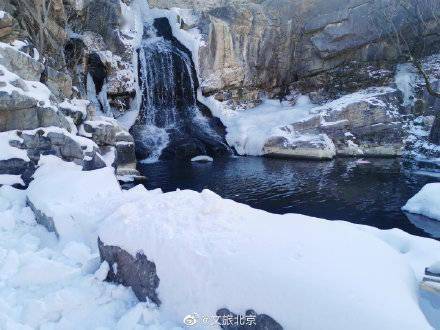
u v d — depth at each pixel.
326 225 3.49
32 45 12.75
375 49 20.50
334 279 2.69
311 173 14.53
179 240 3.40
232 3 22.81
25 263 4.26
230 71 21.66
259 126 19.67
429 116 18.23
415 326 2.34
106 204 5.84
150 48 21.47
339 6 20.95
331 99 21.45
